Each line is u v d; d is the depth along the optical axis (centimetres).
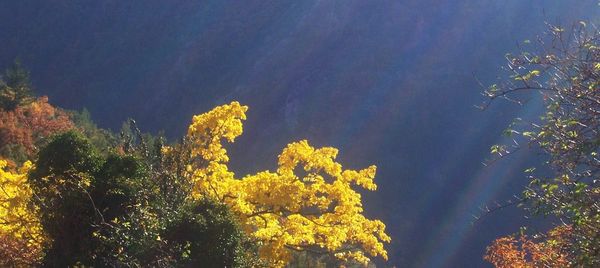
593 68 503
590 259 474
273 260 1148
